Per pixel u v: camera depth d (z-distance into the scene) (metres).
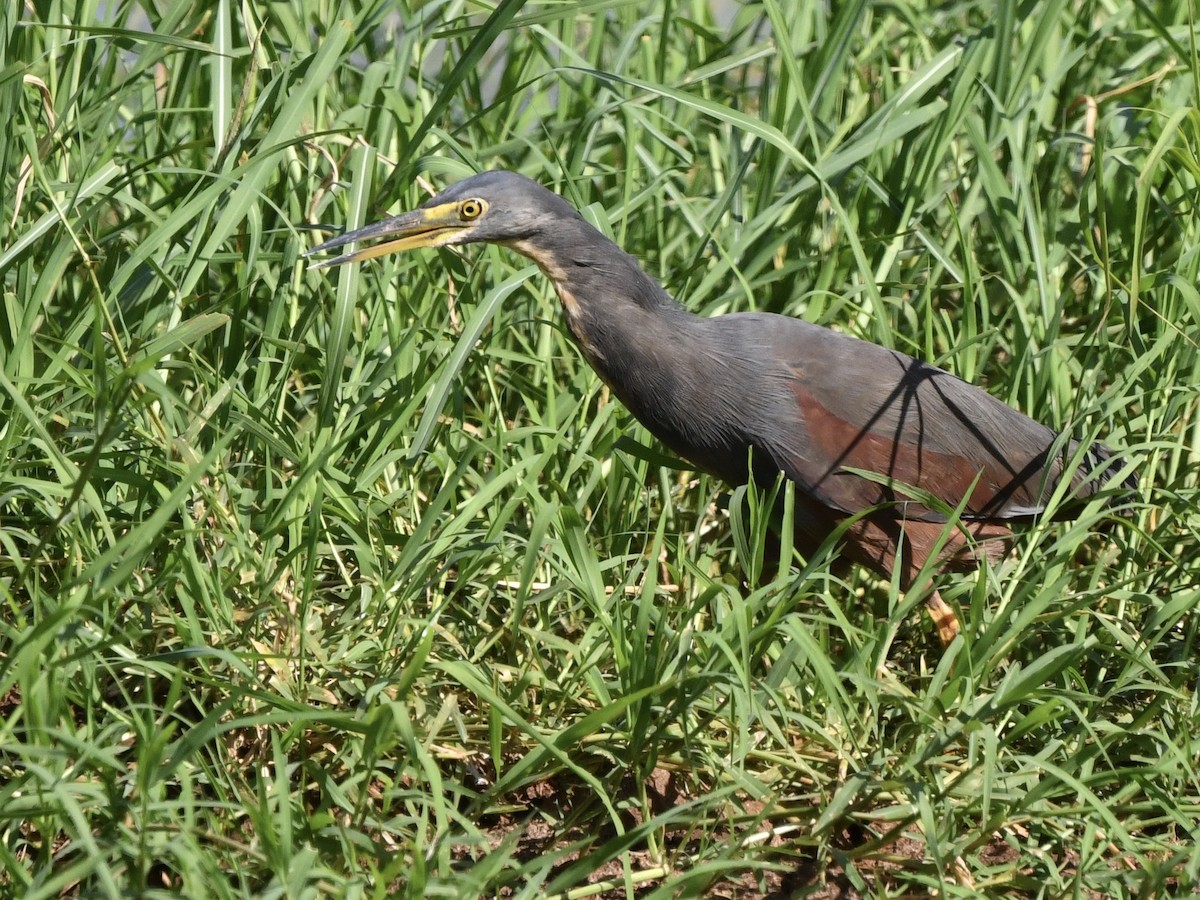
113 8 11.96
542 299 10.31
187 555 7.57
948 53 10.71
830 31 10.70
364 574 8.22
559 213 9.12
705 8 13.29
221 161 9.46
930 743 7.09
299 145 10.23
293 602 8.16
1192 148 10.64
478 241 9.14
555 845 7.39
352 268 9.02
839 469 9.22
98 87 10.41
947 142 10.33
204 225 9.09
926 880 6.77
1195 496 8.68
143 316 9.59
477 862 7.11
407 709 7.31
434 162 9.75
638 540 9.47
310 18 12.05
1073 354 10.02
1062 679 8.38
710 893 7.11
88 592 6.98
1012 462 9.56
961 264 10.93
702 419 9.28
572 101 12.16
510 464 9.49
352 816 6.80
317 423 8.88
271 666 7.62
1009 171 11.50
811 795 7.49
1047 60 12.25
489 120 12.00
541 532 7.45
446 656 8.02
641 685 7.26
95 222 10.30
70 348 8.88
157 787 6.61
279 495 8.61
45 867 6.32
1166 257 10.64
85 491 7.66
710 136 11.84
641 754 7.44
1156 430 9.50
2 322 9.01
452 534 7.95
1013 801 7.18
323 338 10.29
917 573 9.43
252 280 9.42
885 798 7.58
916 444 9.33
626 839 6.43
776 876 7.23
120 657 7.39
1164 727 7.98
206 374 9.01
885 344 9.69
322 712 6.54
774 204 10.37
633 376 9.28
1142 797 7.51
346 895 6.02
